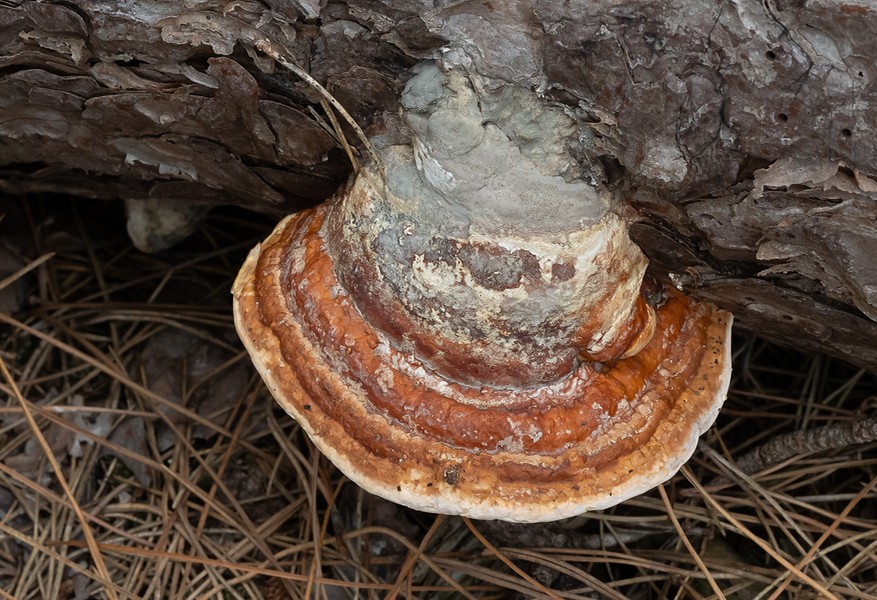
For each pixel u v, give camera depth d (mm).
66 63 612
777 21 546
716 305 646
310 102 610
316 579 685
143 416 739
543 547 701
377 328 609
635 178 586
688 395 632
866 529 700
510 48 569
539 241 593
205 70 606
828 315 618
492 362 605
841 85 548
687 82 562
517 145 586
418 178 598
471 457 605
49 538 706
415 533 716
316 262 618
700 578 696
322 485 716
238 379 759
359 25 580
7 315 740
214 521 724
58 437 728
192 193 699
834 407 725
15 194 770
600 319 606
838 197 569
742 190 580
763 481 715
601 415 614
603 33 557
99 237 784
